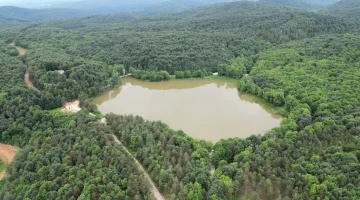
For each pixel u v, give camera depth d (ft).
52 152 439.63
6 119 563.07
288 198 341.41
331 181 359.05
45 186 386.32
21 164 441.27
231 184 371.56
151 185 399.44
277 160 402.31
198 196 360.28
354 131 454.40
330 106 547.49
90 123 504.84
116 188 369.91
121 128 506.07
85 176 394.11
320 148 424.05
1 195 400.88
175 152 432.25
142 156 439.22
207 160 429.79
